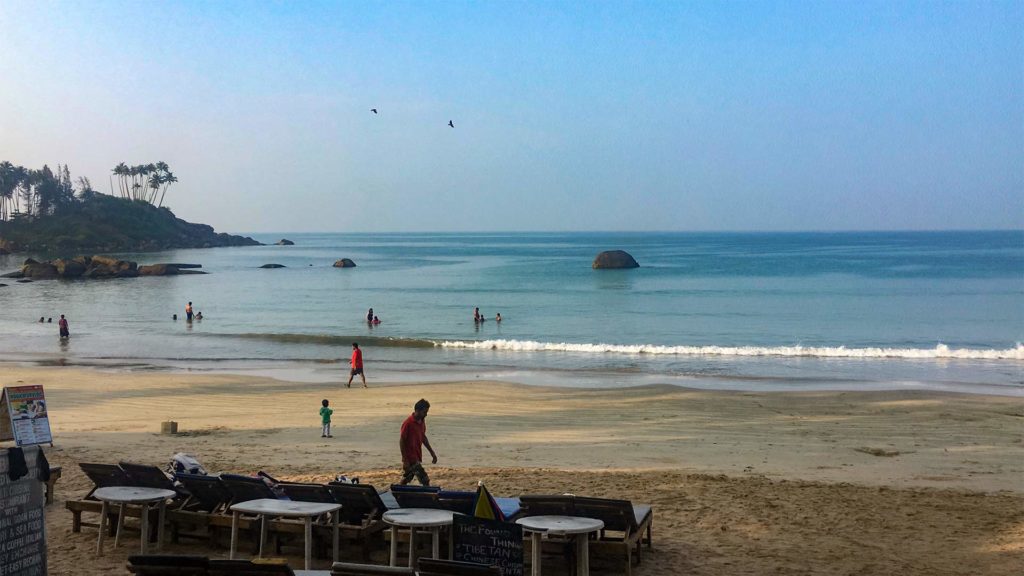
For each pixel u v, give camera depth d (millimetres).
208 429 19891
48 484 11727
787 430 20062
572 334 48156
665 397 25766
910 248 198250
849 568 8789
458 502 8805
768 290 78750
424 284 90562
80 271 106375
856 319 55344
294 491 9070
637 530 8812
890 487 13094
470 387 28031
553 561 9055
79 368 34375
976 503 11695
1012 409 23500
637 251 189875
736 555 9289
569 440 18750
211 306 67625
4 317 59156
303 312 62250
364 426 20594
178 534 9875
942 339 45344
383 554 9133
